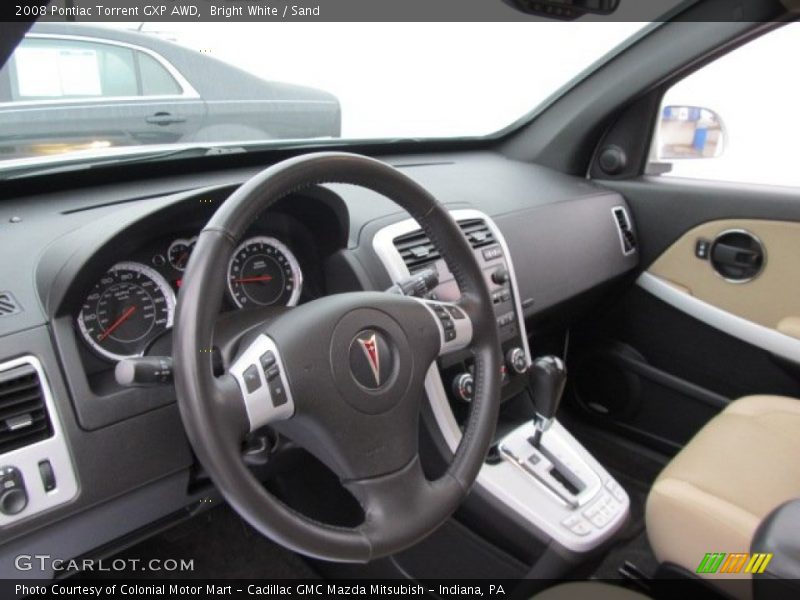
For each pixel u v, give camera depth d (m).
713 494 1.13
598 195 1.91
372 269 1.23
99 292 0.95
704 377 1.89
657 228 1.94
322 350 0.79
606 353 2.04
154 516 1.02
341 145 1.75
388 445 0.82
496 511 1.27
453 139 2.06
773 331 1.74
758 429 1.33
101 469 0.89
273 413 0.76
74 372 0.87
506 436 1.37
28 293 0.90
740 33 1.71
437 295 1.28
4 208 1.17
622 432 2.06
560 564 1.25
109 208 1.18
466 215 1.42
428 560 1.40
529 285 1.62
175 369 0.71
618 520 1.31
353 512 1.45
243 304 1.09
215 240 0.73
